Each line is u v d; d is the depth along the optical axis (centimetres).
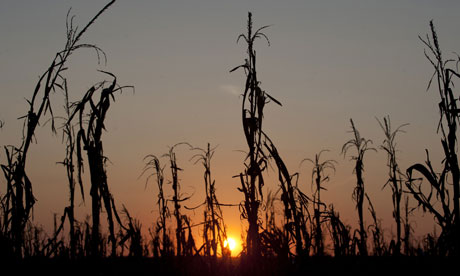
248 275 930
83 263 856
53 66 882
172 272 1338
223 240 1298
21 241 933
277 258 945
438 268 931
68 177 988
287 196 956
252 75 951
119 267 864
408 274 1145
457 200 926
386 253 1409
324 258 1048
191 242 1270
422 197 958
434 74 958
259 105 943
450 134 937
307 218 973
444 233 936
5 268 895
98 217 830
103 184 838
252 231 944
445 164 939
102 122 847
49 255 917
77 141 855
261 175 937
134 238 900
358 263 1265
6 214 931
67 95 948
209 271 1259
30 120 895
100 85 865
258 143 940
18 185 925
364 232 1547
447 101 945
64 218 952
